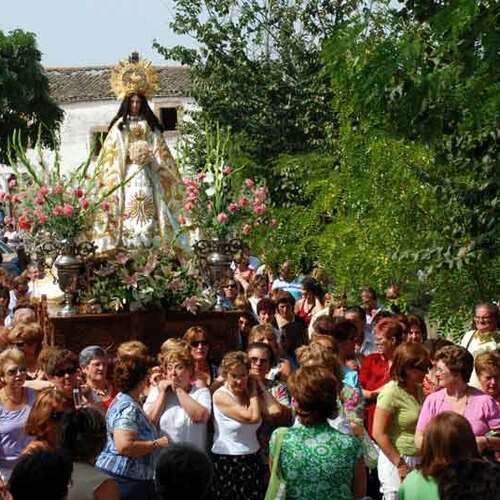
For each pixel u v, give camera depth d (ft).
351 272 56.75
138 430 30.55
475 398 30.99
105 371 35.09
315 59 93.61
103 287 49.55
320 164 73.41
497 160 44.01
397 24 40.29
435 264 46.21
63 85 180.75
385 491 32.04
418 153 52.90
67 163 176.86
